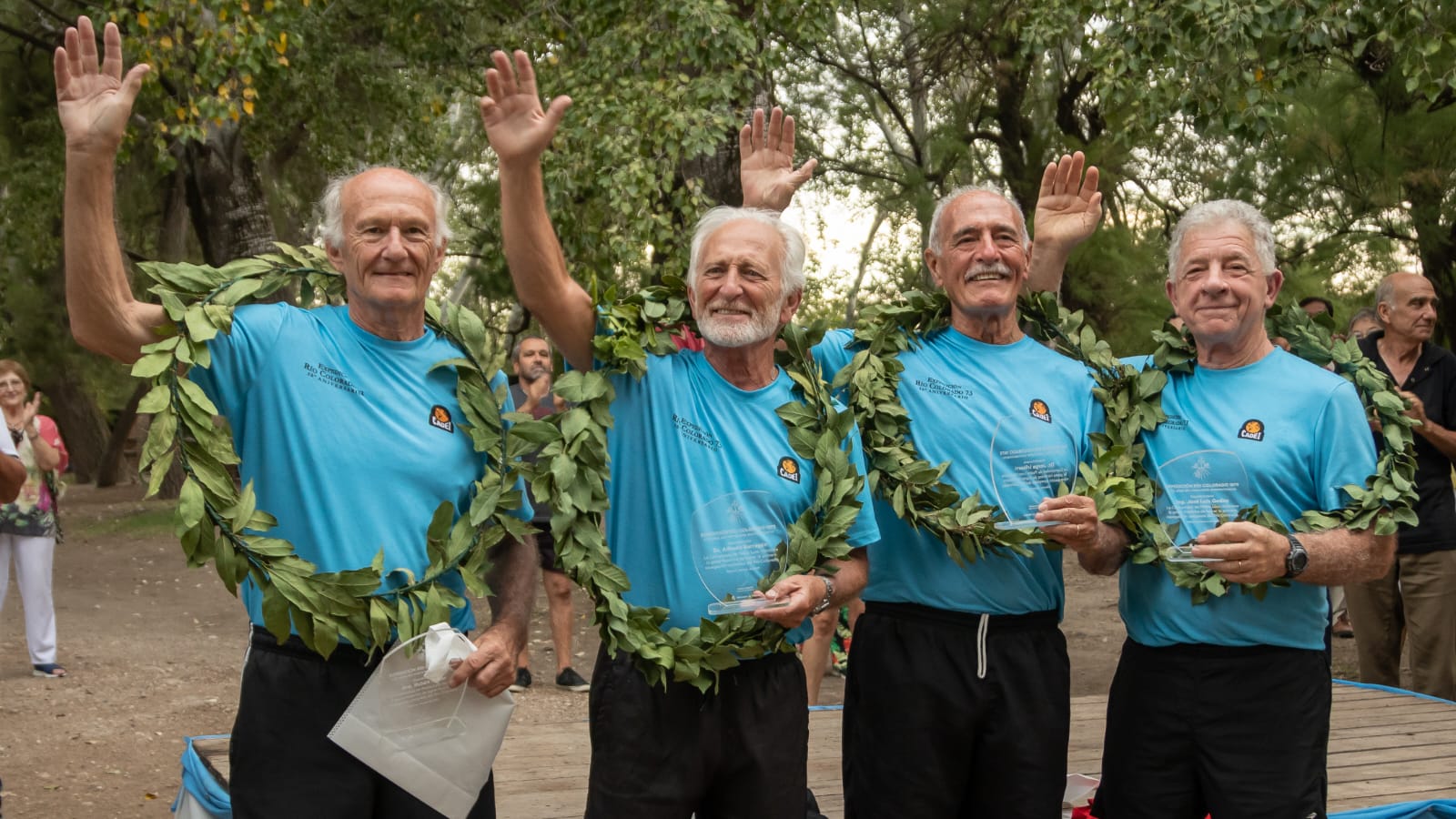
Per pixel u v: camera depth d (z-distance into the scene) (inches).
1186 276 128.9
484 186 665.6
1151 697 128.7
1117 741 132.1
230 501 103.2
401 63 576.4
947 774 128.0
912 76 634.2
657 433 115.7
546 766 185.9
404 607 105.7
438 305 118.1
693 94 371.6
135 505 783.7
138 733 259.0
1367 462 125.2
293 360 108.3
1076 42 438.6
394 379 111.6
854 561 119.4
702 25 364.5
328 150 637.9
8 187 645.3
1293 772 123.1
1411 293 245.3
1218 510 126.7
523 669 290.7
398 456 108.8
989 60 586.9
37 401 308.3
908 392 131.3
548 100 400.2
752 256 114.0
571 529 110.8
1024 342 135.6
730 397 117.9
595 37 405.4
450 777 108.0
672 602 112.7
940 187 626.2
